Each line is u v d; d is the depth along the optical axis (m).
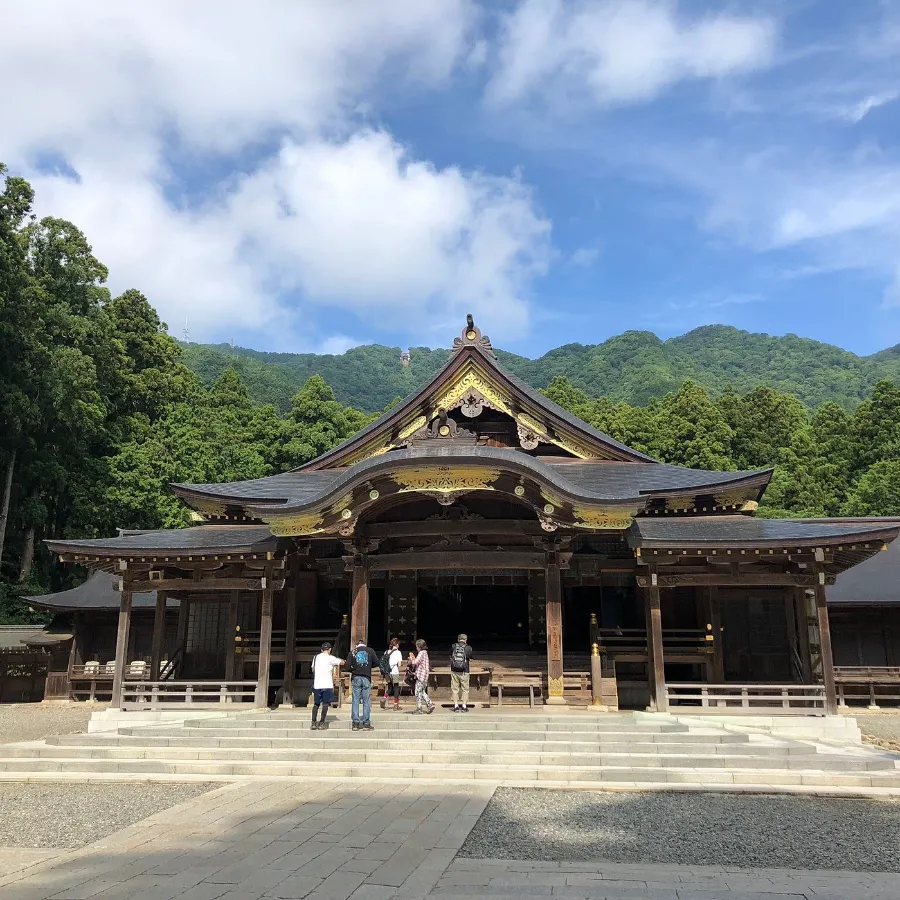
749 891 7.20
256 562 21.19
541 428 24.34
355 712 16.23
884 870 8.05
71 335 46.66
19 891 7.19
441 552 21.17
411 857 8.32
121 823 10.24
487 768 13.25
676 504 22.77
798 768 13.59
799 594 21.89
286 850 8.59
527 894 7.11
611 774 12.90
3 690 33.25
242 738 15.68
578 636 23.84
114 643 31.84
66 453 46.38
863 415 60.69
